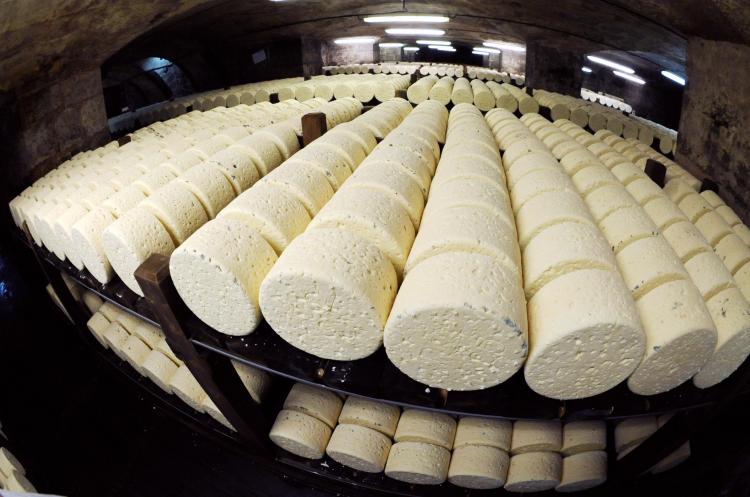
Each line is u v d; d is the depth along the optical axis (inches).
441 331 40.8
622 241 57.1
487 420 67.6
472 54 594.2
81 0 119.7
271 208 56.4
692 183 115.6
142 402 109.0
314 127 100.6
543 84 311.6
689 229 65.1
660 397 48.4
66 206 86.7
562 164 97.2
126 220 59.8
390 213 54.5
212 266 46.8
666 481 70.0
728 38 108.3
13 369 117.3
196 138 115.6
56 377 117.6
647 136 163.3
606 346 40.1
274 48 378.9
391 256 52.2
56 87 158.4
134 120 227.1
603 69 464.1
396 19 270.5
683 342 42.1
